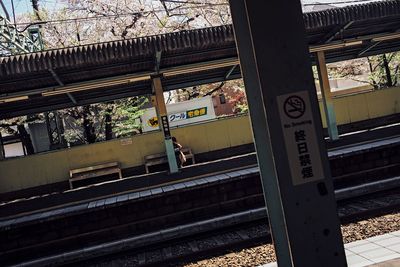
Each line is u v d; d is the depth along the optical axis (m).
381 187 8.95
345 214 7.64
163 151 14.30
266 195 2.10
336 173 9.84
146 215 8.84
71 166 13.71
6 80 9.50
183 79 13.66
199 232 8.04
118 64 10.22
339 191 8.82
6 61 8.48
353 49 14.29
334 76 24.66
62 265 7.59
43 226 8.45
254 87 2.08
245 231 7.80
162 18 19.91
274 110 1.75
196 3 18.05
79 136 21.38
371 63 22.88
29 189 13.37
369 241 5.20
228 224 8.12
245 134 15.09
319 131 1.79
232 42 9.81
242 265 5.95
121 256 7.61
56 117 17.48
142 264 6.81
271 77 1.75
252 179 9.23
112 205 8.62
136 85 12.99
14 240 8.33
